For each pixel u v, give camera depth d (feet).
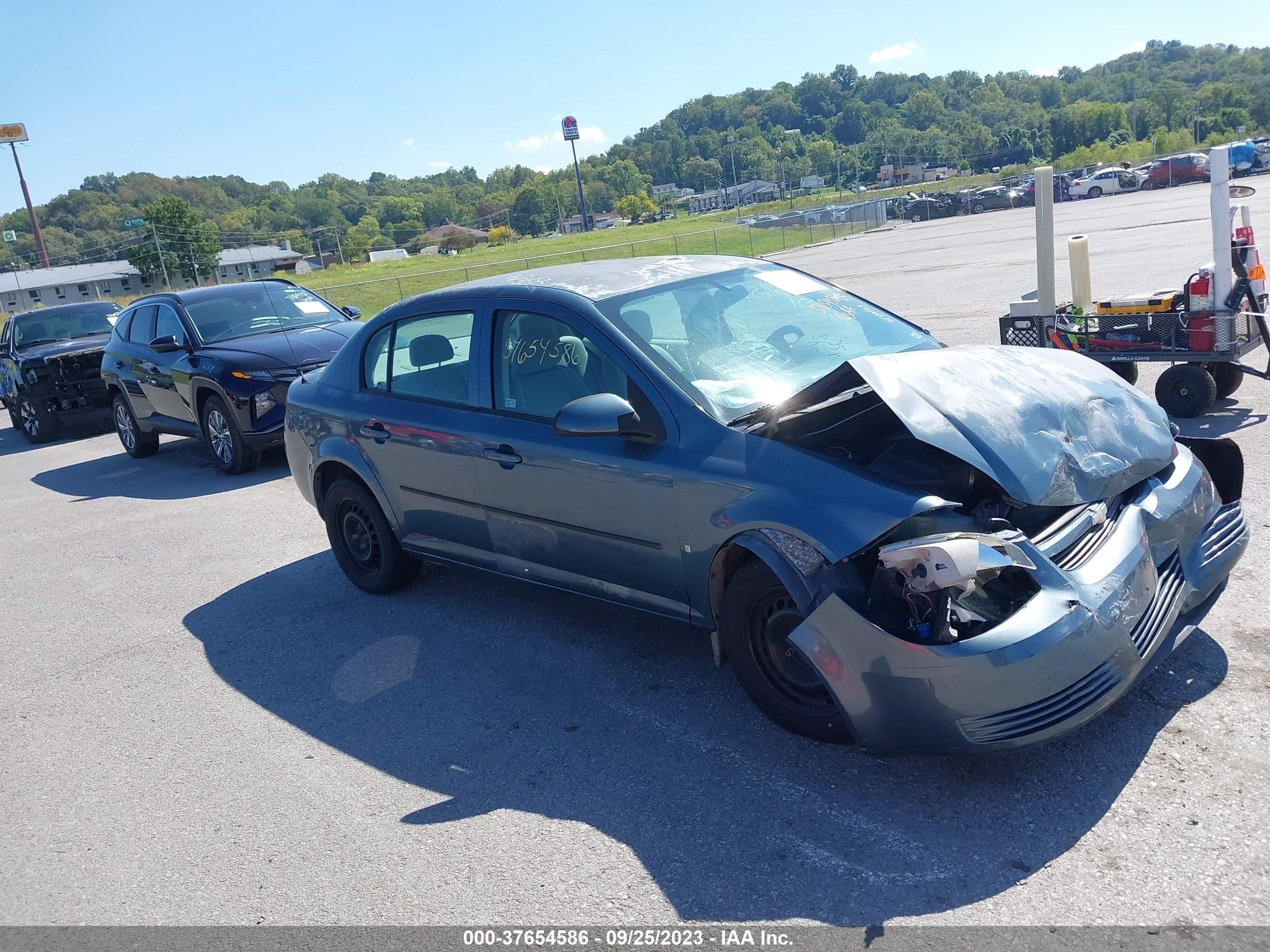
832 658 10.30
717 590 12.21
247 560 22.65
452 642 16.29
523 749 12.62
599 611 16.76
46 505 31.73
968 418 11.02
